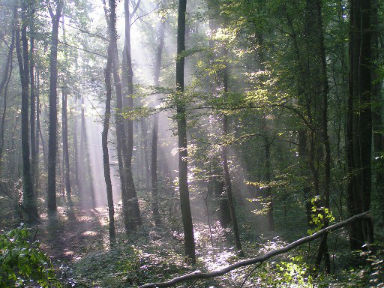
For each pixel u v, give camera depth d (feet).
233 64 38.09
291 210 52.54
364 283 17.75
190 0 72.59
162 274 29.96
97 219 74.95
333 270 25.04
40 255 10.01
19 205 67.26
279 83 28.17
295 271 16.78
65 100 116.37
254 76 31.35
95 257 38.37
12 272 9.59
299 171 31.17
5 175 93.97
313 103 28.43
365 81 26.55
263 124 35.50
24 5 73.05
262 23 27.25
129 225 59.62
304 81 27.02
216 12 39.06
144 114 30.96
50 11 78.23
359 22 26.94
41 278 10.44
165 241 45.93
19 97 122.21
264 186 32.45
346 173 28.50
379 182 28.25
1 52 111.45
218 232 50.70
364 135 26.61
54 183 78.95
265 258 12.93
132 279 28.30
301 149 32.32
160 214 59.21
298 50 26.86
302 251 18.63
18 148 129.59
